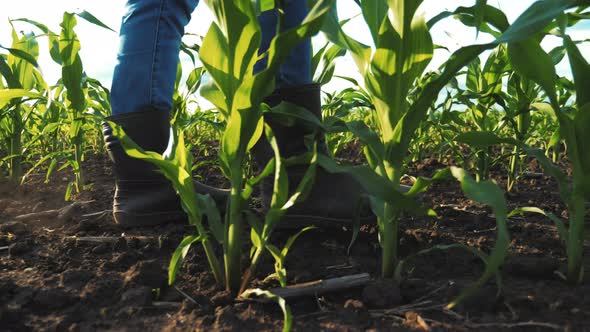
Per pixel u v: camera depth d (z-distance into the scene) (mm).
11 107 2449
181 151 1107
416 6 991
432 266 1302
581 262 1156
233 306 1072
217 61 1027
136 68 1561
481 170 2133
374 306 1072
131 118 1582
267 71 943
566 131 1067
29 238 1618
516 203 2107
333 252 1414
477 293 1071
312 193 1560
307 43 1543
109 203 2186
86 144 4254
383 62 1047
